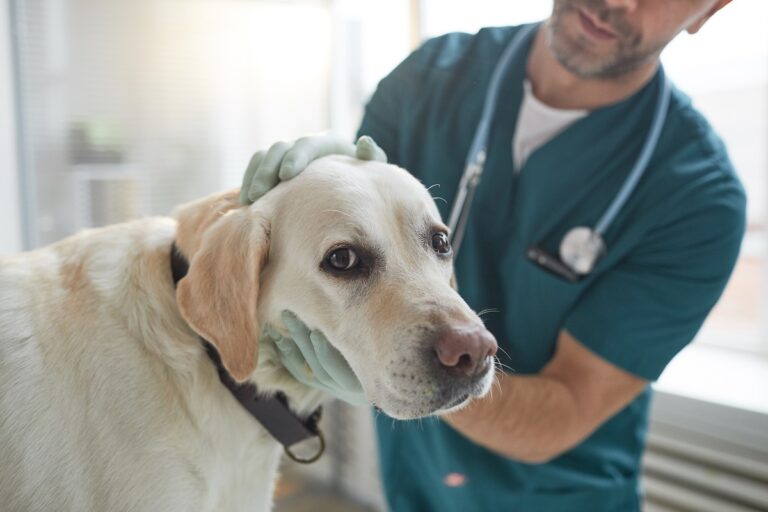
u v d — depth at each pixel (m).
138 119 2.19
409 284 0.87
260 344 0.95
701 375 1.84
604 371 1.21
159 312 0.92
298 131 2.24
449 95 1.40
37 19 1.99
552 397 1.19
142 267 0.95
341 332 0.88
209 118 2.28
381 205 0.92
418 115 1.42
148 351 0.90
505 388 1.15
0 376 0.84
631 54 1.09
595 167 1.25
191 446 0.89
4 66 1.92
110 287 0.93
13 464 0.82
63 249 0.99
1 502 0.81
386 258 0.89
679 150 1.22
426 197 1.01
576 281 1.25
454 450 1.39
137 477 0.84
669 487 1.77
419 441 1.47
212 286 0.86
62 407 0.84
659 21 1.03
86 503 0.83
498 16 1.46
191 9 2.20
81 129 2.10
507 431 1.15
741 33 1.25
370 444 2.30
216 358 0.93
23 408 0.83
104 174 2.15
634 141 1.24
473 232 1.35
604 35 1.09
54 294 0.91
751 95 1.75
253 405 0.95
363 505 2.36
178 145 2.26
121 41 2.13
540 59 1.32
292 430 0.99
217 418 0.92
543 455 1.23
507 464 1.38
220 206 0.98
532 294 1.30
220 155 2.32
